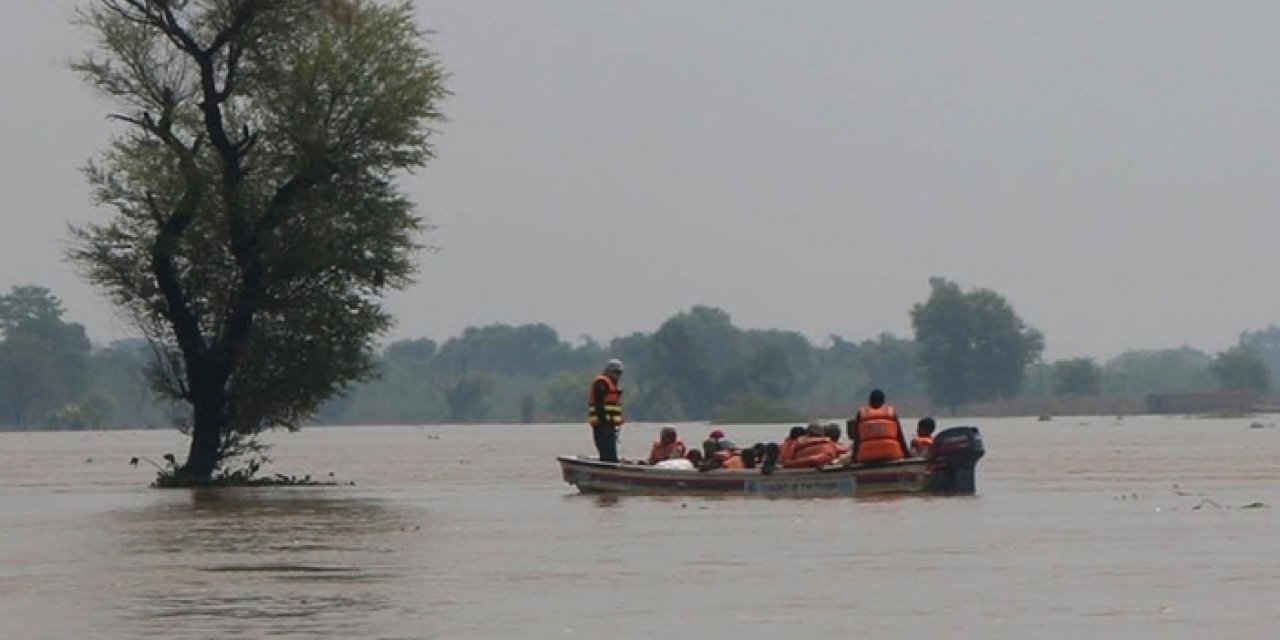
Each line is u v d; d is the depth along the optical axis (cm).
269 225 8181
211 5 8081
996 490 7006
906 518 5516
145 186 8050
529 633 3247
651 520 5584
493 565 4300
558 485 8094
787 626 3278
